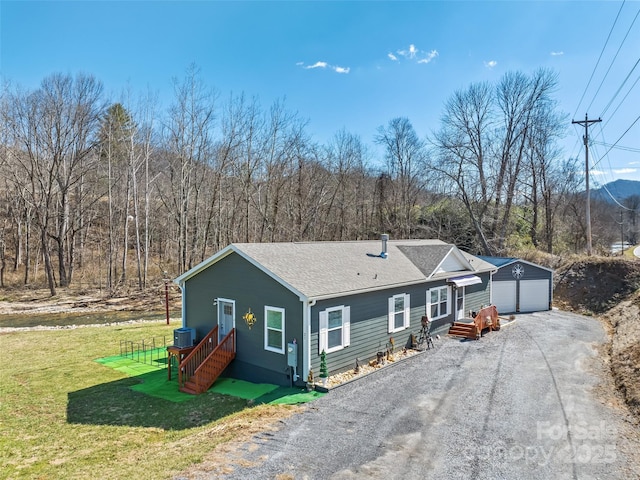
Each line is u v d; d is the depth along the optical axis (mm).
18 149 40406
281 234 41250
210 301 16516
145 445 10148
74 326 25344
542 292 28469
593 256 32406
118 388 14523
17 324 26406
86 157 42375
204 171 38562
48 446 10234
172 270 44719
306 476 8102
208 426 11125
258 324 14883
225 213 43031
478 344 18969
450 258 22062
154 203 49875
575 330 21891
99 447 10117
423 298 19547
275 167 39938
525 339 19891
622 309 24094
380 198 47719
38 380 15422
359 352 15758
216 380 15266
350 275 16312
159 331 23250
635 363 13945
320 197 42875
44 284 40250
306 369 13531
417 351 17734
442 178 42281
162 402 13180
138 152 42938
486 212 40906
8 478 8641
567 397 12250
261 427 10445
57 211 40125
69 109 38281
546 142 43094
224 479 8008
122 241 47688
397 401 12141
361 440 9672
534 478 8039
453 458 8820
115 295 34969
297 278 14352
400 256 21359
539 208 46188
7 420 11898
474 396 12430
